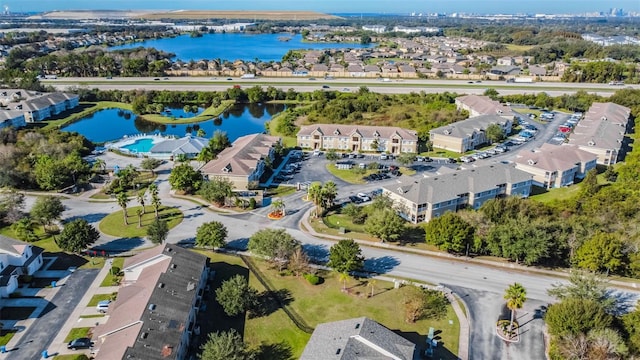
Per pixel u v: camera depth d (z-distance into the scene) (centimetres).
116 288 8219
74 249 8994
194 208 11669
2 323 7256
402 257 9431
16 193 11338
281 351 6819
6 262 8338
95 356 6278
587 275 7625
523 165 13750
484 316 7625
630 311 7725
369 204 11975
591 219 10100
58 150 14700
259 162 13738
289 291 8231
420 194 10962
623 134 16888
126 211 11250
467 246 9456
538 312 7719
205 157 14725
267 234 8994
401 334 7150
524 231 8950
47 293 8056
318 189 11262
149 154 15675
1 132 16300
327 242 10044
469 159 15688
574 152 14312
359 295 8125
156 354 6081
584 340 6353
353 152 16600
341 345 6069
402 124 19600
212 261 9188
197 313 7512
